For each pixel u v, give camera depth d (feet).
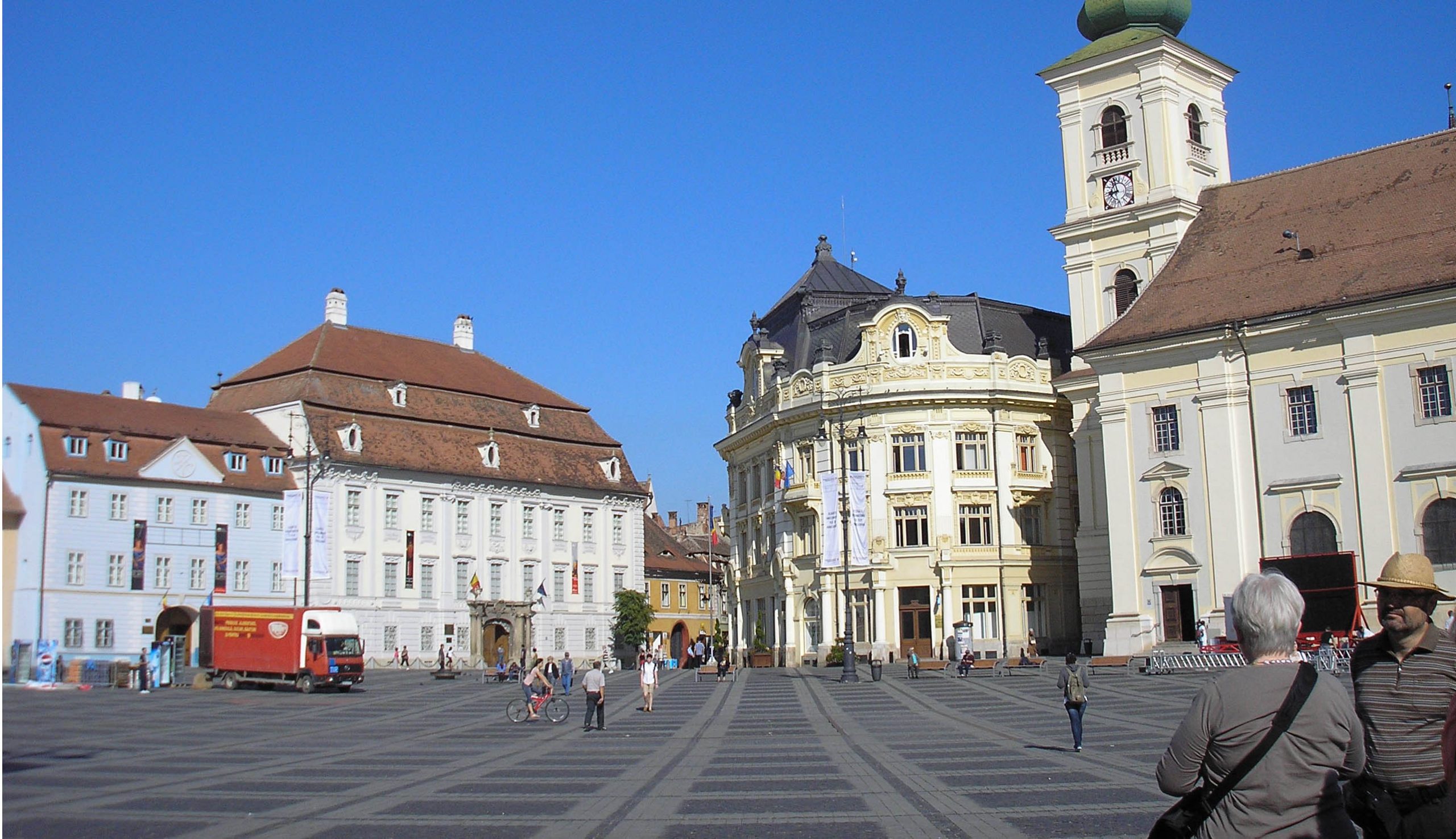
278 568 278.67
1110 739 94.22
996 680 177.17
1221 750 24.07
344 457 288.30
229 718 139.54
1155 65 218.38
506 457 323.98
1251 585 25.17
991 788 69.26
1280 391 180.45
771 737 105.50
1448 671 26.78
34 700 172.14
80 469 245.24
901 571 242.99
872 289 296.30
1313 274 183.42
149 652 212.43
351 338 320.50
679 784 74.33
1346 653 145.89
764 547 277.03
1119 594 193.16
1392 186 188.75
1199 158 223.51
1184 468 187.83
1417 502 167.73
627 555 350.43
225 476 270.46
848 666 190.29
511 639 314.55
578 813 63.31
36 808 66.95
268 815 63.87
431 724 129.59
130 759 93.71
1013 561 241.96
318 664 194.08
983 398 244.22
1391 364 171.12
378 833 57.88
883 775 76.64
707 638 390.01
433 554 305.12
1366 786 27.32
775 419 262.06
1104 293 222.48
